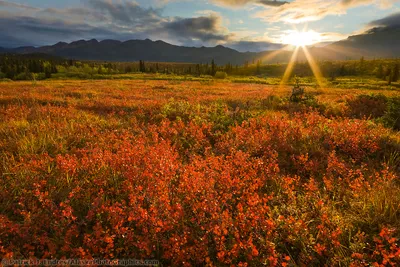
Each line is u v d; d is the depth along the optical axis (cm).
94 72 8712
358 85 4453
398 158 614
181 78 5800
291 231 364
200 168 534
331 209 429
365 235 361
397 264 304
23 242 340
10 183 474
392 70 8162
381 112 1256
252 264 321
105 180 488
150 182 453
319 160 650
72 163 517
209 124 911
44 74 7262
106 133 806
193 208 385
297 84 1585
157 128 884
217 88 3014
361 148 676
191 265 315
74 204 430
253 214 362
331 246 346
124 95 1875
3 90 2083
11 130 757
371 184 507
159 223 336
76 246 339
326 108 1352
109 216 374
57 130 778
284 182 511
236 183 468
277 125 855
